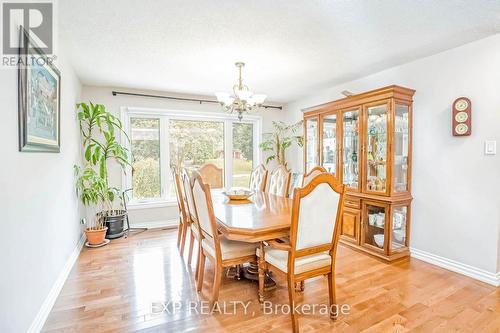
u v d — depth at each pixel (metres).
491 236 2.40
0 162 1.32
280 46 2.57
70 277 2.49
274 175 3.55
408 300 2.10
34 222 1.76
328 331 1.74
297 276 1.77
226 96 2.83
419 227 2.95
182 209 3.08
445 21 2.11
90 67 3.14
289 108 5.21
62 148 2.54
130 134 4.22
